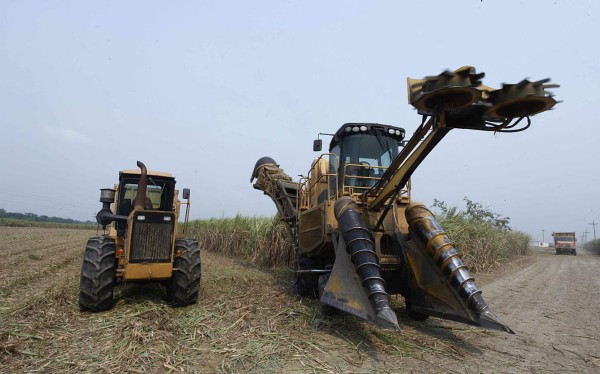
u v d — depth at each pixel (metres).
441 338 4.90
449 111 4.06
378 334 4.86
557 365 4.02
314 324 5.16
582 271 14.27
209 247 17.84
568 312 6.63
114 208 7.61
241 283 8.41
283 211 10.01
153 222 6.10
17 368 3.54
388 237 6.05
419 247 5.33
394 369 3.81
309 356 4.04
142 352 3.95
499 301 7.69
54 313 5.38
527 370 3.87
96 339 4.36
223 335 4.59
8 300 6.10
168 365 3.66
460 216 13.53
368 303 4.41
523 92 3.72
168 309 5.75
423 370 3.81
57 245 18.27
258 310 5.80
